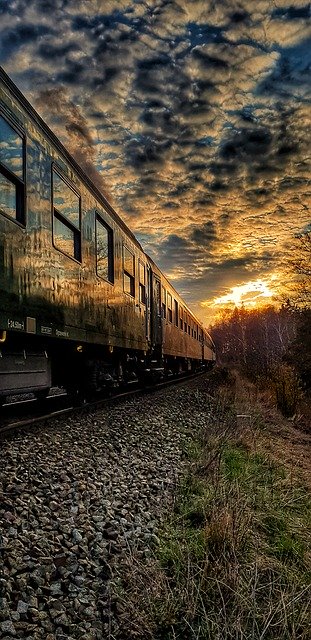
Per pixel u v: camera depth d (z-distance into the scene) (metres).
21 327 5.66
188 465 6.29
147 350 14.01
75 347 8.61
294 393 15.85
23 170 5.76
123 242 11.06
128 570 3.53
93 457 5.91
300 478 7.20
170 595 3.38
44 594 3.10
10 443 5.85
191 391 15.37
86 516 4.15
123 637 3.00
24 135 5.82
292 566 4.33
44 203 6.40
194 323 28.38
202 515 4.69
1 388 5.86
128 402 10.90
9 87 5.45
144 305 13.48
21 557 3.36
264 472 6.71
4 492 4.30
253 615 3.27
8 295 5.34
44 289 6.38
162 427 8.58
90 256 8.46
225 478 5.83
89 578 3.37
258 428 9.82
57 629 2.84
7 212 5.38
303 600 3.74
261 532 4.86
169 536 4.18
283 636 3.29
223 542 4.09
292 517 5.35
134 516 4.38
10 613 2.82
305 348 21.19
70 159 7.59
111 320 9.80
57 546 3.62
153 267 15.16
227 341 88.19
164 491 5.16
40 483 4.69
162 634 3.15
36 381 6.90
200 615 3.35
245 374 31.12
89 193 8.50
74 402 9.30
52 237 6.68
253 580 3.81
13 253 5.48
